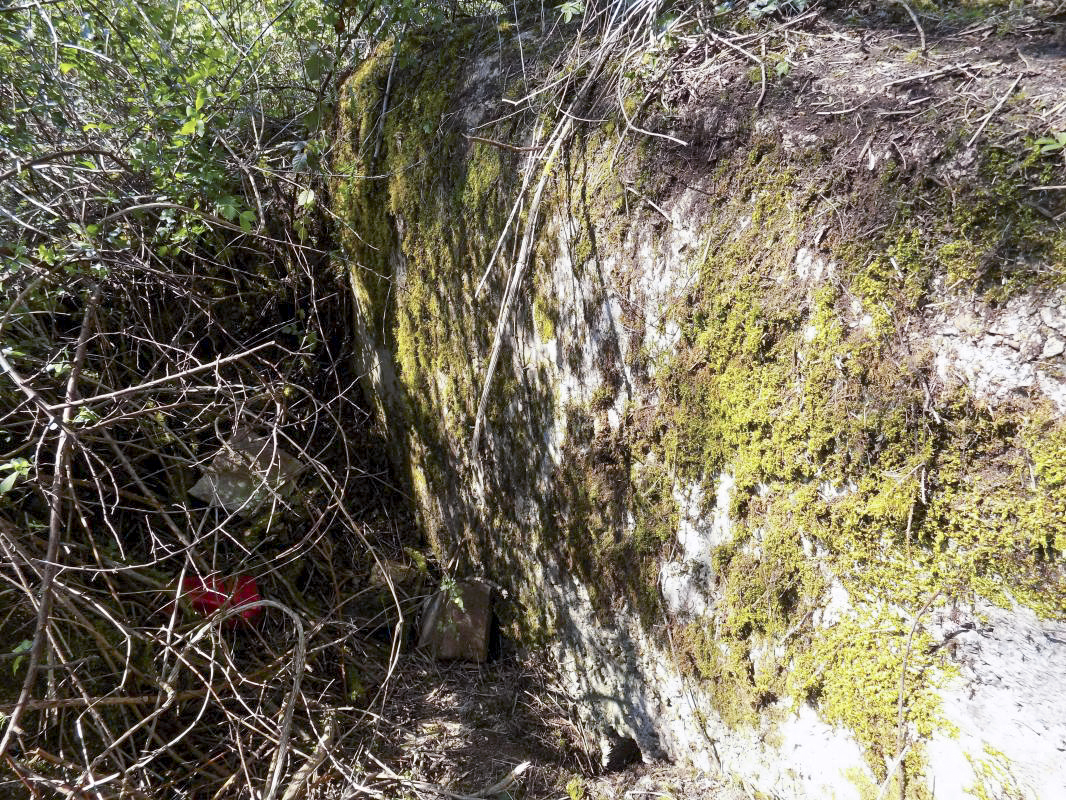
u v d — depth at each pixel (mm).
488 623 3004
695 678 2113
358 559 3234
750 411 1750
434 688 2846
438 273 2863
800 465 1645
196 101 2711
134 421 2990
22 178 2807
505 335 2596
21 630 2383
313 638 2879
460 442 3033
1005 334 1294
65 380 2832
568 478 2463
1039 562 1263
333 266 3676
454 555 3283
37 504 2689
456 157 2672
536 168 2299
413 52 3068
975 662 1395
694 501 2008
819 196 1577
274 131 3844
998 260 1311
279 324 3613
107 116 3258
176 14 3205
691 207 1861
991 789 1375
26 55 2980
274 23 3553
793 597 1744
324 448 3260
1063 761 1282
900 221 1438
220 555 2938
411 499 3529
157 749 2297
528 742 2613
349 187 3264
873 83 1632
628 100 2047
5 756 1839
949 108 1463
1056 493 1224
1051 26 1668
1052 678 1289
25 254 2635
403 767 2516
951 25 1808
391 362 3357
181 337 3354
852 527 1547
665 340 1989
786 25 1981
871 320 1479
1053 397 1235
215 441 3248
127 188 3168
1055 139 1271
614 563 2342
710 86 1873
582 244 2182
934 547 1412
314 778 2385
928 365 1396
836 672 1641
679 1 2199
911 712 1490
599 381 2252
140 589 2699
